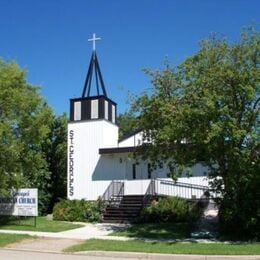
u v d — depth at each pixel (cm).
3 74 2589
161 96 2152
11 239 2022
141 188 3334
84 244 1848
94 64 3662
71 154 3559
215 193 2336
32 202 2700
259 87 1964
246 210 2008
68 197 3519
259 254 1564
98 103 3550
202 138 1922
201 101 1939
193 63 2081
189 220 2650
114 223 2830
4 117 2580
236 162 1992
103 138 3494
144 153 2323
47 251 1762
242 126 1972
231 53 2056
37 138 2689
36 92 2716
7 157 2609
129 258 1588
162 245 1788
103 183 3453
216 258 1534
